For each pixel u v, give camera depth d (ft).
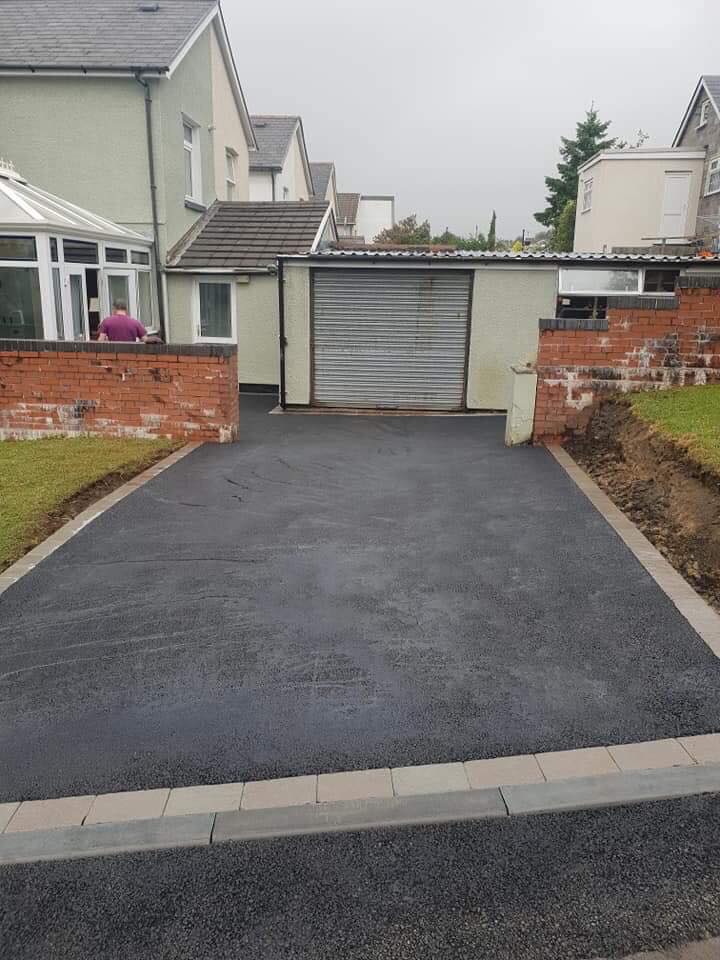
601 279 42.73
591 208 97.30
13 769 10.30
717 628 13.48
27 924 7.97
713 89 92.68
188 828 9.18
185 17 54.80
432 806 9.39
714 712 11.07
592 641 13.20
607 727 10.78
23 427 31.68
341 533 19.19
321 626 14.08
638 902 8.00
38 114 49.21
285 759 10.33
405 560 17.20
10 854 8.88
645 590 15.12
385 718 11.17
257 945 7.66
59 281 39.58
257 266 50.42
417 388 44.60
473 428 36.99
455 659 12.76
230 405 31.27
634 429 25.23
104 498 22.50
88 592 15.83
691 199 93.45
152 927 7.89
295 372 44.96
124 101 48.78
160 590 15.85
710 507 17.76
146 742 10.79
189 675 12.51
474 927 7.79
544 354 29.43
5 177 43.34
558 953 7.48
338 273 43.39
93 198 50.14
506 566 16.62
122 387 30.94
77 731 11.10
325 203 59.72
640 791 9.53
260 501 22.21
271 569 16.85
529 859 8.58
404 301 43.45
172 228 51.75
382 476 25.25
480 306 42.96
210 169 59.47
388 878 8.39
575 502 21.15
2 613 14.93
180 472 25.85
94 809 9.52
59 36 51.83
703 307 28.68
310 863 8.63
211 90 59.11
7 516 20.08
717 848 8.66
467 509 20.94
